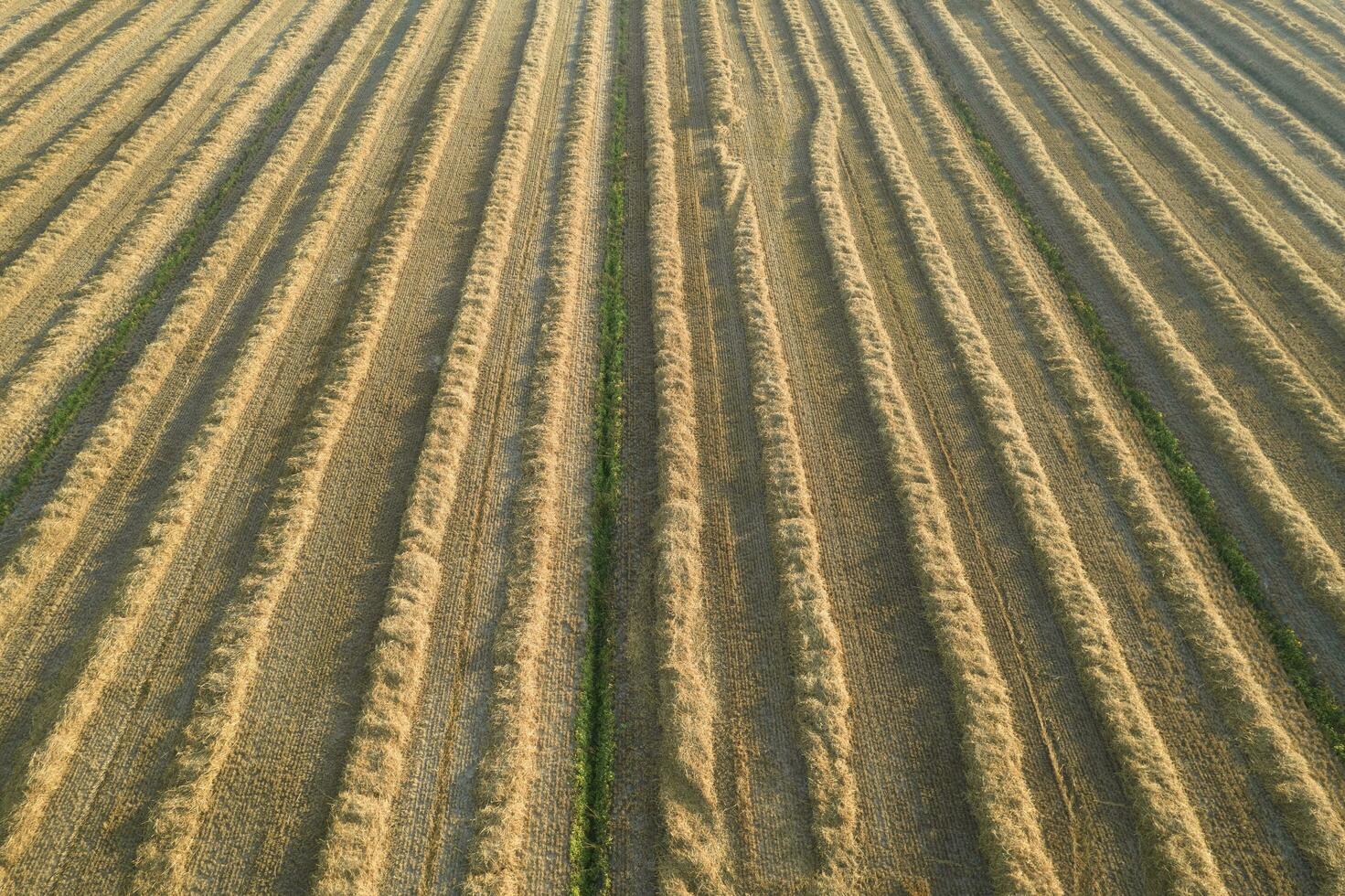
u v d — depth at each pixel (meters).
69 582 18.08
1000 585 18.23
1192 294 25.14
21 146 29.73
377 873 14.17
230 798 14.98
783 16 39.09
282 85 34.03
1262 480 19.89
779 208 28.33
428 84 34.09
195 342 23.42
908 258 26.61
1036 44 37.47
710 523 19.30
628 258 26.48
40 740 15.45
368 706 15.94
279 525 18.92
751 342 23.52
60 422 21.14
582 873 14.31
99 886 14.01
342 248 26.48
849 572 18.44
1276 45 37.34
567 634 17.34
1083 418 21.52
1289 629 17.27
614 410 21.84
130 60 34.94
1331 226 27.09
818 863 14.34
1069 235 27.42
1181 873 13.97
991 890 14.05
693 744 15.48
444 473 19.98
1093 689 16.33
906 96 33.94
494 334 23.81
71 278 25.06
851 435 21.38
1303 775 15.11
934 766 15.48
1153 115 32.16
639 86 34.41
